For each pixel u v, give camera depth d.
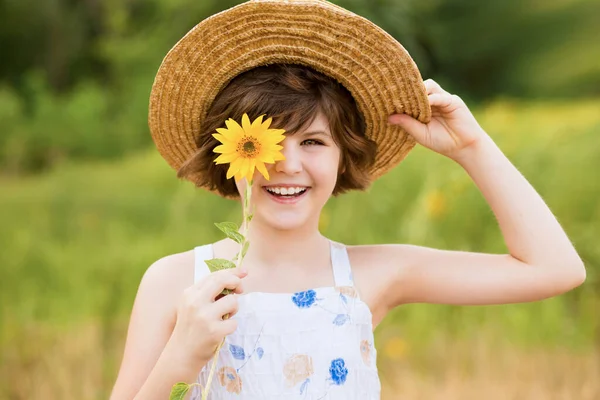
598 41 18.47
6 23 17.92
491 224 4.62
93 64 18.03
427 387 3.86
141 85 13.77
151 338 1.89
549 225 1.95
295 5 1.81
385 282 1.98
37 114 13.99
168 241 5.20
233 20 1.86
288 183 1.82
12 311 4.70
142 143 13.67
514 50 18.81
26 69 18.34
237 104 1.87
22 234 5.95
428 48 12.44
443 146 2.00
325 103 1.86
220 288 1.66
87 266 5.18
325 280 1.95
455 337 4.27
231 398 1.84
